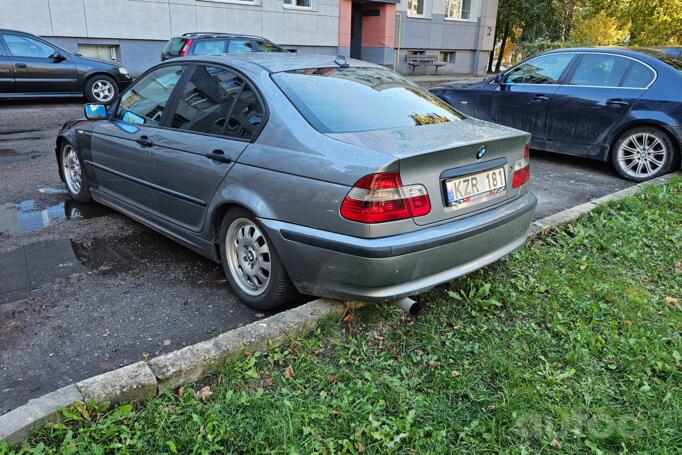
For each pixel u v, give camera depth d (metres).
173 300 3.53
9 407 2.47
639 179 6.88
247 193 3.21
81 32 14.48
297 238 2.95
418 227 2.85
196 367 2.62
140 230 4.77
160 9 15.69
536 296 3.61
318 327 3.06
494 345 3.05
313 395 2.57
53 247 4.34
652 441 2.40
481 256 3.23
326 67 3.79
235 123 3.44
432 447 2.30
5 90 11.12
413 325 3.22
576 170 7.52
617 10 15.09
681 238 4.74
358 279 2.80
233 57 3.82
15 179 6.25
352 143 2.89
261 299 3.33
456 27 25.44
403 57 23.83
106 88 12.32
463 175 3.04
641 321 3.37
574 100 7.25
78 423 2.31
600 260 4.29
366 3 21.88
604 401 2.62
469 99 8.40
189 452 2.21
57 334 3.08
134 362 2.84
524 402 2.59
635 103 6.76
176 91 4.01
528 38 28.44
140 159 4.12
